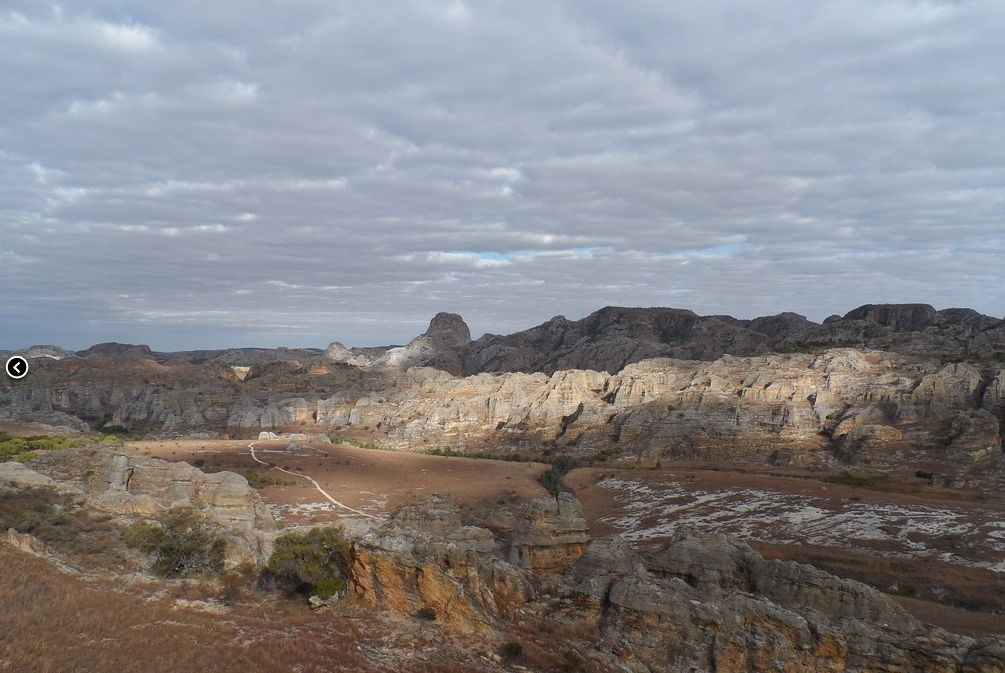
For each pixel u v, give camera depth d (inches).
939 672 1205.7
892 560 2476.6
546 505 1985.7
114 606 1226.6
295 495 3673.7
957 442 4704.7
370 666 1149.1
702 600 1393.9
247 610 1371.8
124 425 7007.9
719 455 5408.5
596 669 1243.8
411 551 1508.4
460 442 6963.6
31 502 2048.5
